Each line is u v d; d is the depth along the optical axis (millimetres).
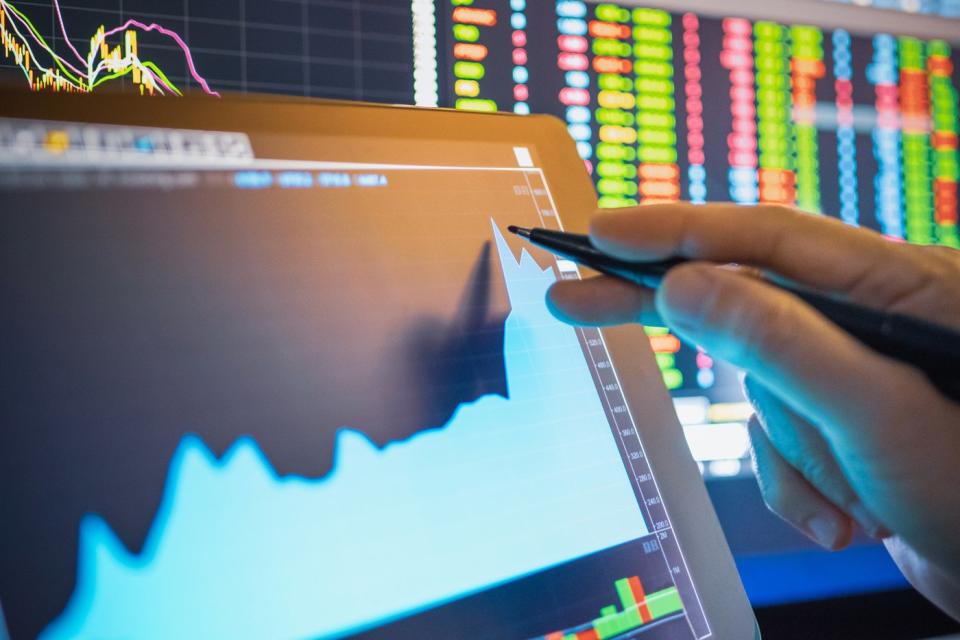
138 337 241
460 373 289
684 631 283
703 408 709
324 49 646
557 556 272
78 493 218
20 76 529
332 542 240
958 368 216
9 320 226
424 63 684
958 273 245
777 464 325
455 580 250
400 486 257
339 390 263
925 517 235
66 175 250
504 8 714
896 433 221
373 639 232
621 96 759
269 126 297
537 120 378
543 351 313
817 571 694
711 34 802
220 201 273
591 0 749
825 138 848
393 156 320
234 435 242
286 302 268
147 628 211
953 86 909
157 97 278
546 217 347
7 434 216
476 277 312
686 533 307
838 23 856
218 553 226
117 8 569
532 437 291
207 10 604
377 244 296
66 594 208
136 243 252
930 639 633
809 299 241
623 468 305
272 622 223
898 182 879
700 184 788
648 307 286
